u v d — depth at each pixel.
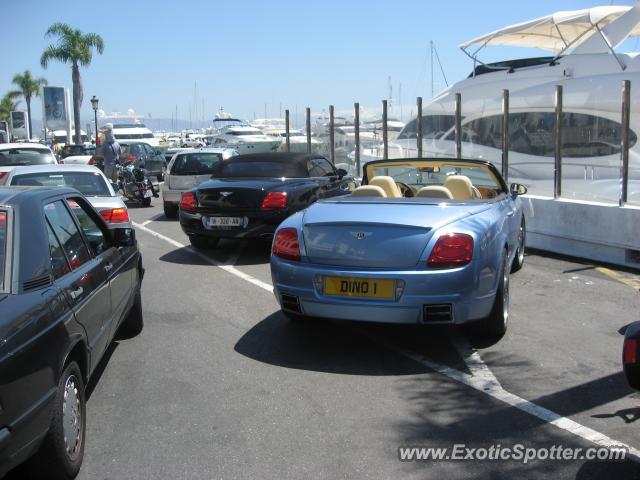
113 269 4.71
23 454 2.76
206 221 9.50
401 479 3.25
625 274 8.29
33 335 2.93
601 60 13.65
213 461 3.45
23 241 3.40
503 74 15.52
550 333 5.69
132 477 3.29
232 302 6.90
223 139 41.91
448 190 6.23
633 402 4.18
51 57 43.12
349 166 17.42
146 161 21.03
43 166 9.24
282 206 9.25
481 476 3.28
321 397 4.31
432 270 4.71
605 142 13.23
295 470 3.35
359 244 4.84
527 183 12.85
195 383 4.58
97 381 4.62
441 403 4.19
